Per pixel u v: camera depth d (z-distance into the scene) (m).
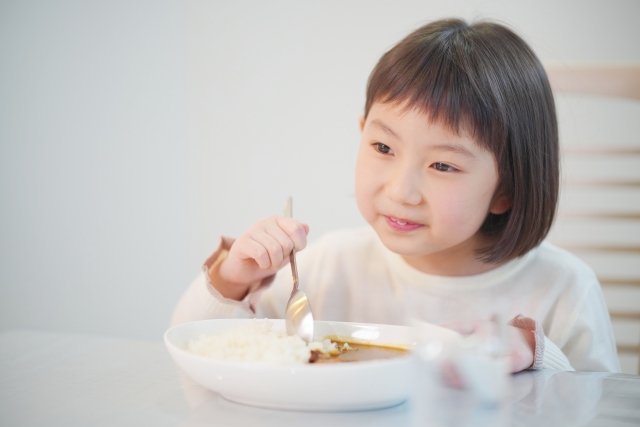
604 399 0.62
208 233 2.46
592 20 2.11
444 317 1.16
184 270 2.49
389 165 0.94
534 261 1.19
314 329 0.76
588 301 1.17
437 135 0.87
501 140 0.91
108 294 2.55
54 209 2.56
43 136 2.54
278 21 2.34
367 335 0.74
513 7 2.16
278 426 0.52
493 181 0.95
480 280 1.16
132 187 2.50
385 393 0.54
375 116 0.93
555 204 1.07
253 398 0.55
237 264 0.98
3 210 2.59
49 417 0.55
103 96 2.49
